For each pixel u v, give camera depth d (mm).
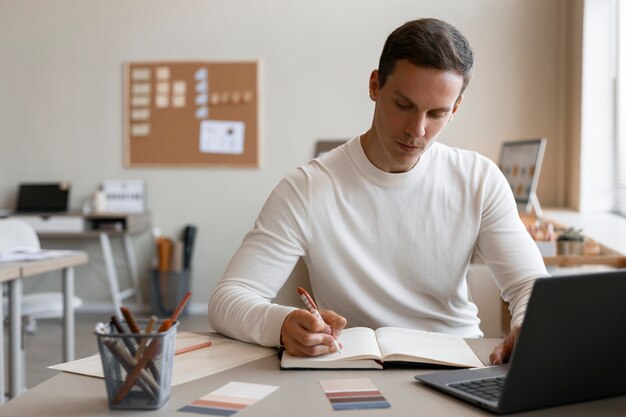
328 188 1504
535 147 3986
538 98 5168
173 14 5391
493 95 5195
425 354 1191
